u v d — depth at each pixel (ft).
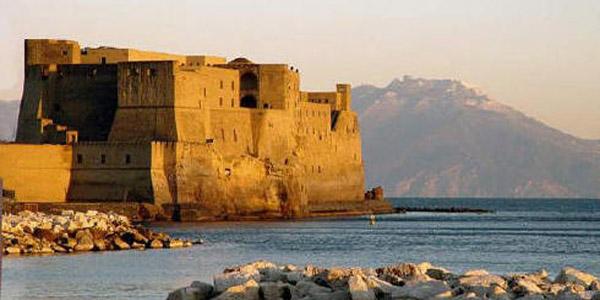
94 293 556.51
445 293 428.97
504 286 447.42
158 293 557.33
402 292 431.84
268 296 444.55
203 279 616.39
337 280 460.14
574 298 417.08
